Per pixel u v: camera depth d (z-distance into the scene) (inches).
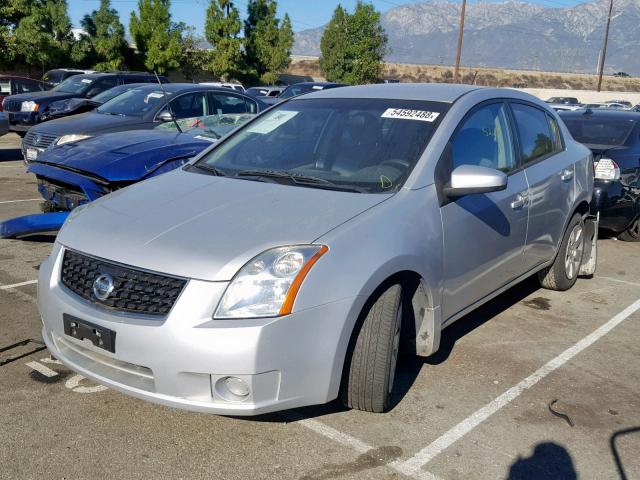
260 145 174.9
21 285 216.1
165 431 134.8
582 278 252.5
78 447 128.3
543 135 208.5
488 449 132.3
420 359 172.6
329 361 123.2
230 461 125.6
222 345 114.9
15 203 342.3
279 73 1779.0
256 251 121.2
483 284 171.2
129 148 239.3
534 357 177.2
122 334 119.9
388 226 134.6
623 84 3563.0
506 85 3201.3
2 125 514.9
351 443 132.6
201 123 313.3
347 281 123.6
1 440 129.6
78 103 474.0
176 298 118.4
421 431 137.9
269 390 119.0
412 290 145.9
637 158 289.1
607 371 170.4
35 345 171.8
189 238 126.2
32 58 1254.3
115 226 134.6
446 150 157.8
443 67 3189.0
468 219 157.8
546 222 200.8
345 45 1900.8
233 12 1610.5
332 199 140.8
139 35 1481.3
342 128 169.2
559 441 136.2
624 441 137.2
